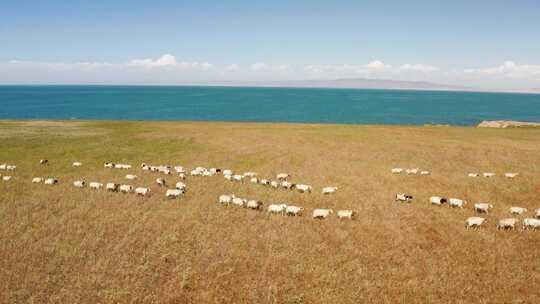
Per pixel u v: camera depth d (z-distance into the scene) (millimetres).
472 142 59219
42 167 43750
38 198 32000
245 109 175250
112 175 40500
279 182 37812
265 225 27016
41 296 18078
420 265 21781
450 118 144875
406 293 19094
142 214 28672
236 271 20797
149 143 59125
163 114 146625
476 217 27484
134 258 21781
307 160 48031
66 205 30312
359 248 23766
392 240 24922
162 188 35875
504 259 22469
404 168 44219
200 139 62375
